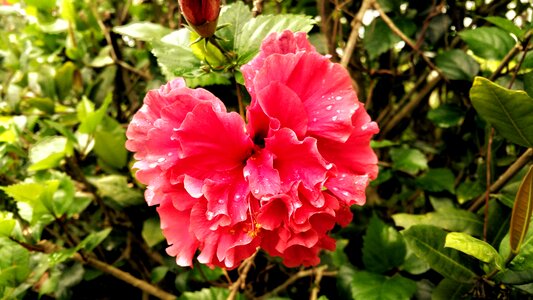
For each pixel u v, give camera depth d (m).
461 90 0.27
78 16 0.32
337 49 0.31
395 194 0.33
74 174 0.30
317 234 0.15
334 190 0.15
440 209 0.23
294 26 0.17
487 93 0.16
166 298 0.26
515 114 0.17
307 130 0.15
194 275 0.27
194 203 0.15
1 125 0.26
